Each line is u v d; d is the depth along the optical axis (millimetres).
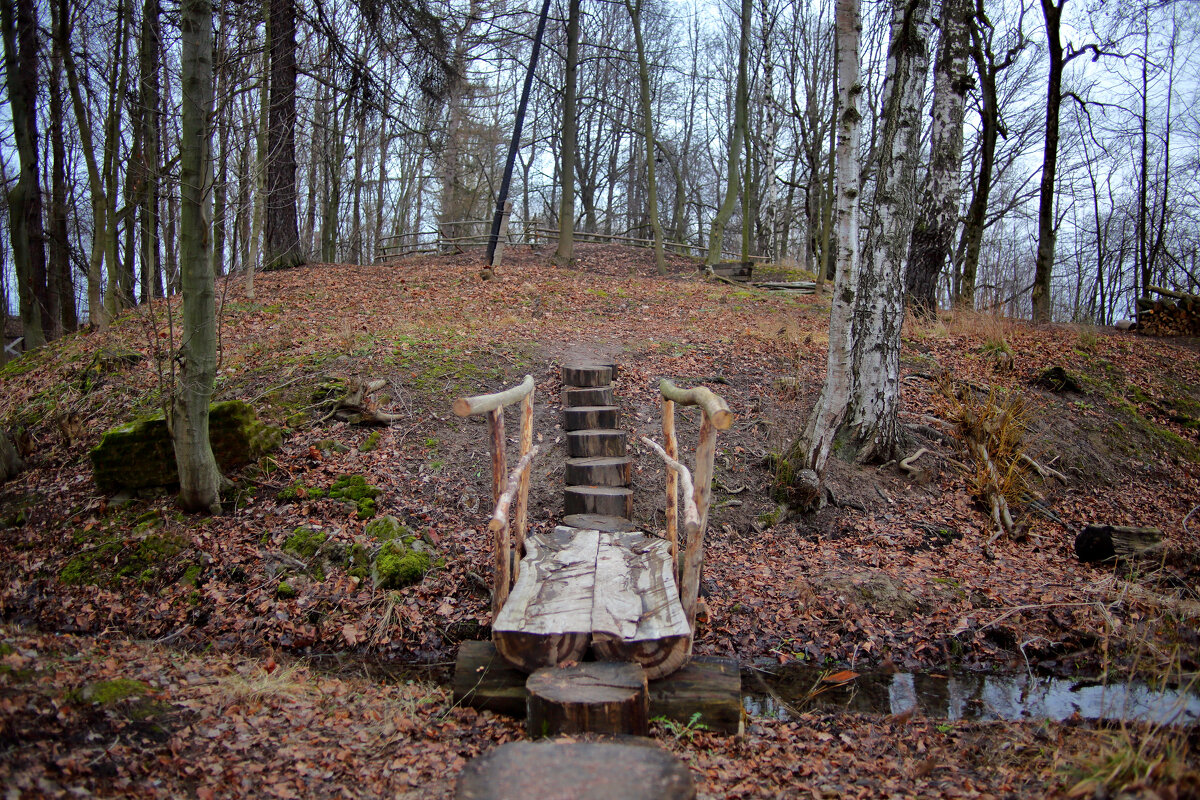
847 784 3455
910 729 4355
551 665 3916
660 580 4695
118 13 11148
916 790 3379
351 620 5820
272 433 7805
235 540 6582
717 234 21562
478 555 6484
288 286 14359
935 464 8750
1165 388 11344
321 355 9695
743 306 14633
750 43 27594
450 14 16578
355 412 8273
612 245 26828
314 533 6625
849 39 7301
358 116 17562
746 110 20438
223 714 3773
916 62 8133
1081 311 32375
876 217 8438
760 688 5039
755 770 3627
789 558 7008
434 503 7195
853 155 7449
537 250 23844
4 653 3854
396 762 3482
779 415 9078
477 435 8320
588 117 34188
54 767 2939
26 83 12992
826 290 17531
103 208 12859
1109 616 5508
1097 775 3023
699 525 4355
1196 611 5258
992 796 3217
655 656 3920
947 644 5648
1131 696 4535
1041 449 9227
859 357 8570
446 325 11594
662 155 39375
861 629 5793
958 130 13312
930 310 13523
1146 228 24047
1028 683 5125
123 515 6922
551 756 2443
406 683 4863
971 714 4641
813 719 4523
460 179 35656
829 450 7695
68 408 8664
